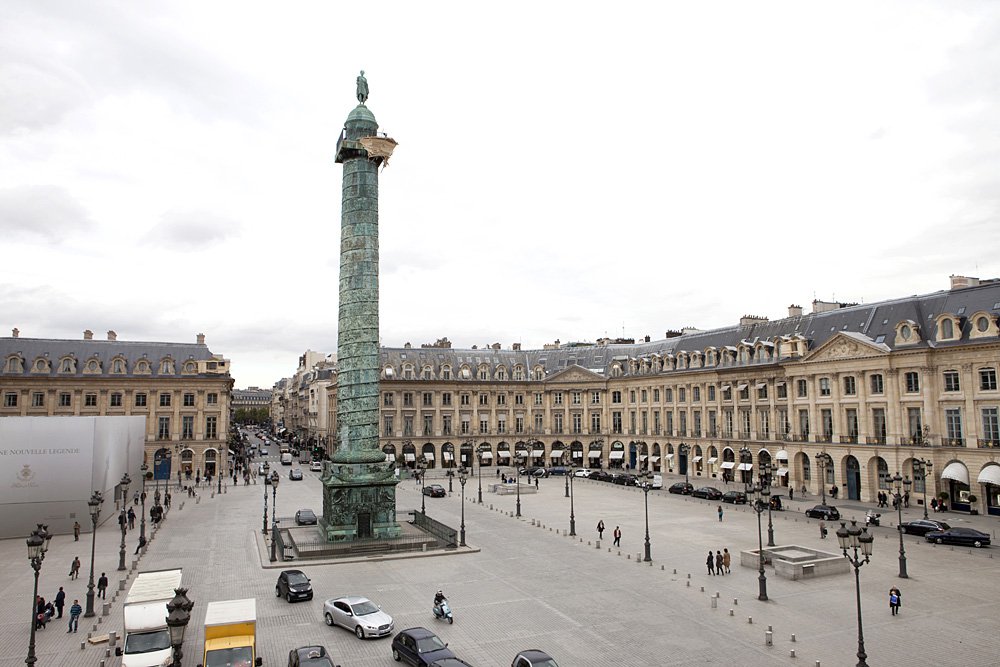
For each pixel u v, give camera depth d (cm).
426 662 2638
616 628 3244
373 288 5441
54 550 5112
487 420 12006
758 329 9300
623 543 5191
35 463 5834
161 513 6153
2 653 2995
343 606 3244
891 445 6919
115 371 10181
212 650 2577
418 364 11888
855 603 3612
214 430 10519
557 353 12619
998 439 6112
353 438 5294
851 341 7338
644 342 12694
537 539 5384
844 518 6162
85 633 3259
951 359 6506
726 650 2953
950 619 3338
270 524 6034
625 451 11381
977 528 5619
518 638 3119
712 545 5091
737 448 9100
